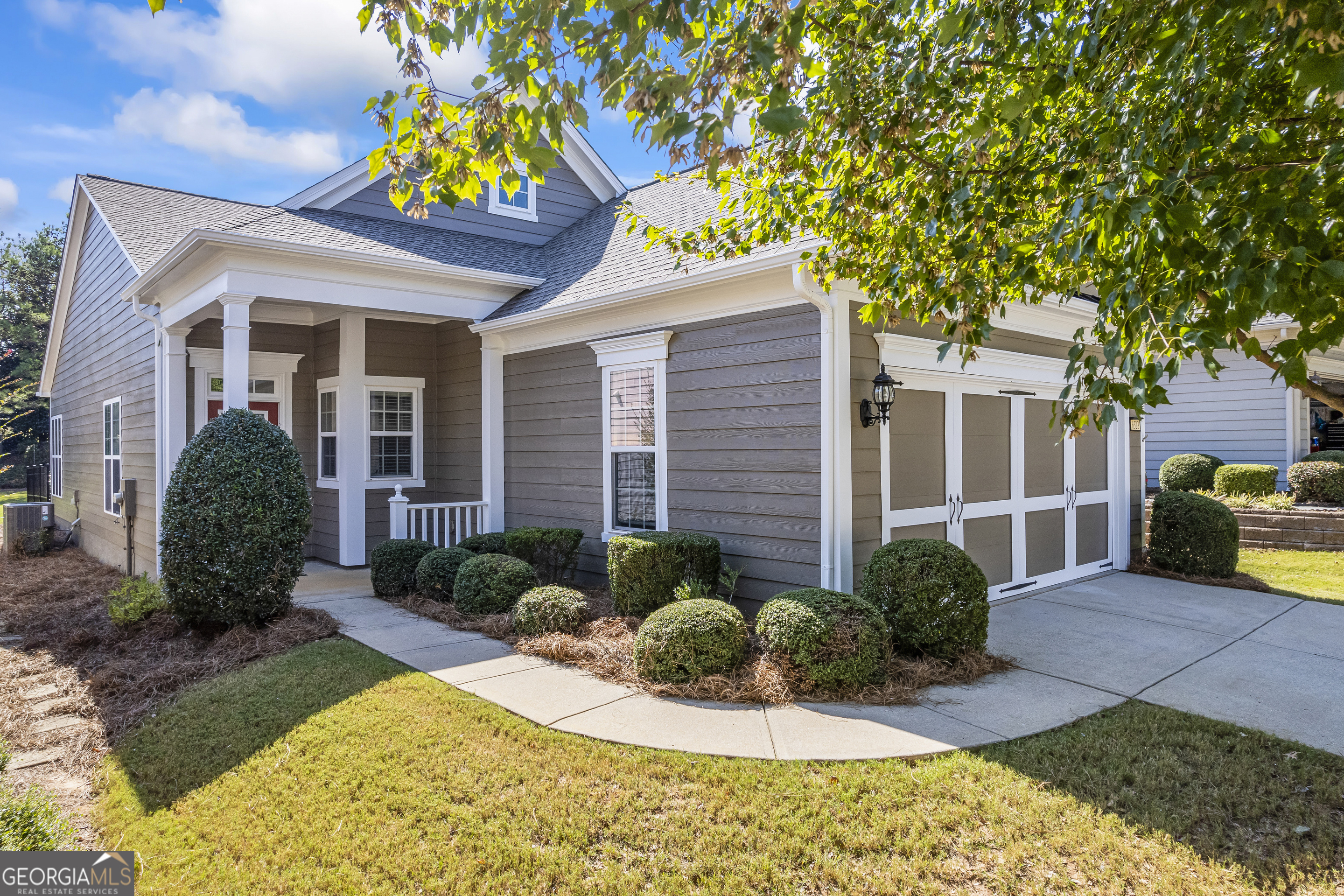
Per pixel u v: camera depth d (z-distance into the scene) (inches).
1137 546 391.5
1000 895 109.4
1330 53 72.7
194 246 289.1
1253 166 90.9
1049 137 127.1
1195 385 543.2
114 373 448.8
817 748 156.8
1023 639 244.4
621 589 265.9
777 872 115.4
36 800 119.5
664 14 94.3
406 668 214.7
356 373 407.8
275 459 268.2
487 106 104.5
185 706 195.2
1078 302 324.2
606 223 444.8
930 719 173.3
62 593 370.3
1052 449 335.9
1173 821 127.5
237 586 254.4
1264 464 510.3
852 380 241.0
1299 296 77.2
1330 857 117.0
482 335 385.4
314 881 116.6
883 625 199.2
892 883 112.3
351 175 406.9
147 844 130.4
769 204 167.5
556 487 354.3
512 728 167.9
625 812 132.6
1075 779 141.9
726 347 271.0
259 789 146.7
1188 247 83.7
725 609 207.8
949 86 126.8
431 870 118.0
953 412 283.3
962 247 128.6
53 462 692.1
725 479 271.4
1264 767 147.7
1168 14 94.8
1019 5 109.5
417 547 323.9
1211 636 247.3
